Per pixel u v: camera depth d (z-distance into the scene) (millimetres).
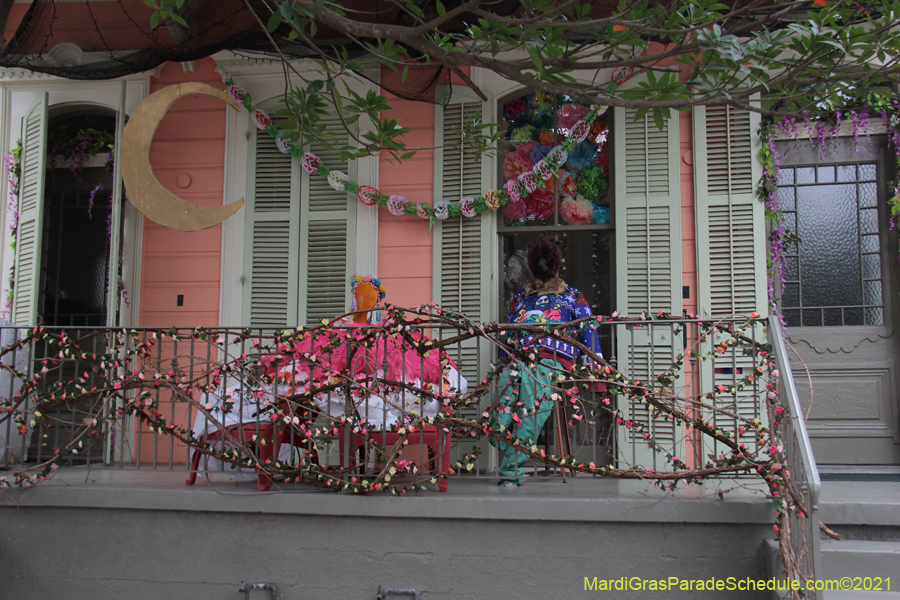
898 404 4691
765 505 3117
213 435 3695
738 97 3152
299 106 4234
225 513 3453
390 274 4871
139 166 4512
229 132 5043
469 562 3279
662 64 4621
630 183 4684
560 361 3840
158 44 4672
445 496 3299
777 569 2953
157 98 4559
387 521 3342
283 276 4945
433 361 3695
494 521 3281
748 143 4598
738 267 4543
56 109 5316
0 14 3947
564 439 4035
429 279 4840
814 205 4867
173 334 3678
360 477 3465
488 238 4750
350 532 3359
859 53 4391
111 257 4801
